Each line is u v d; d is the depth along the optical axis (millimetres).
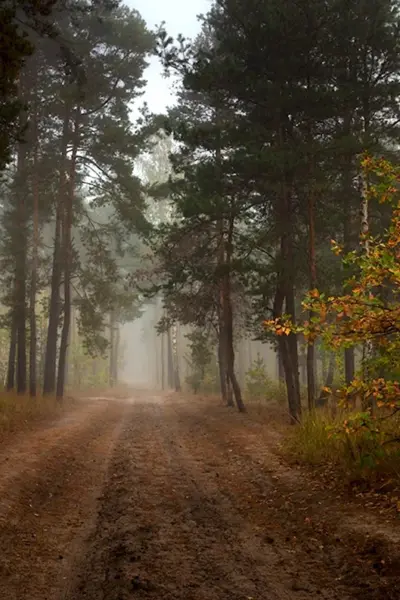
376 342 7180
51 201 27844
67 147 26891
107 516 7875
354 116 19672
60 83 25078
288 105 16797
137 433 17469
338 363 22922
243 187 18516
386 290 11516
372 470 8102
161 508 8148
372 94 17844
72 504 8656
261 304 18922
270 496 8523
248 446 13023
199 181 18312
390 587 4750
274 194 18688
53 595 5059
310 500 7793
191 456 12859
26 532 6957
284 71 16953
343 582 5082
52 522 7594
